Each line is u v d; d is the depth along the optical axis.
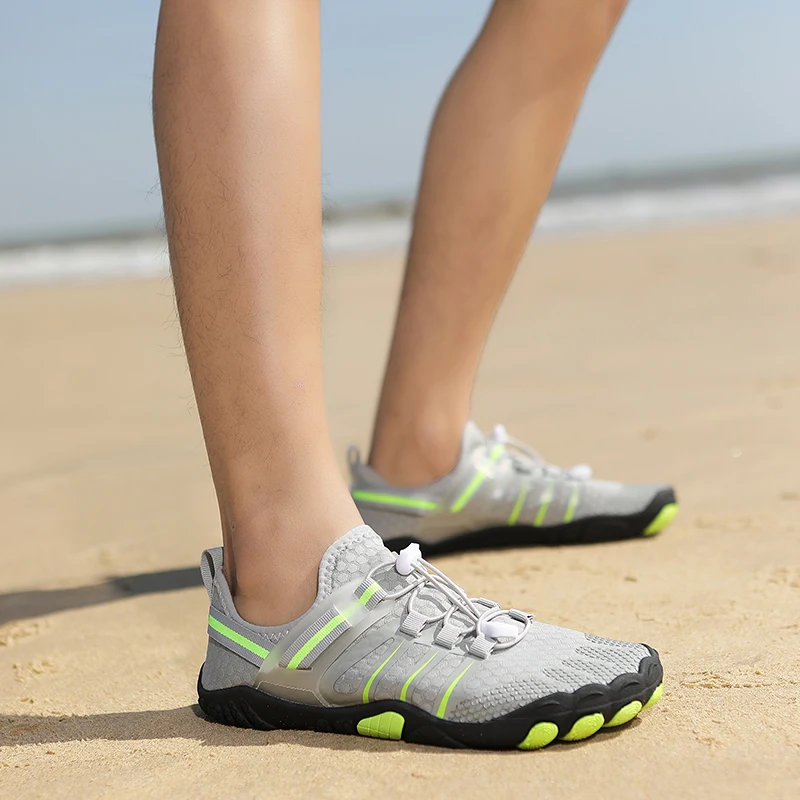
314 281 1.09
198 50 1.03
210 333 1.06
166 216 1.07
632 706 1.03
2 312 8.10
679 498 2.11
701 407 2.94
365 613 1.08
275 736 1.09
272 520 1.10
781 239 8.02
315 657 1.08
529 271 7.65
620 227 12.27
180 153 1.04
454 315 1.75
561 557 1.81
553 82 1.66
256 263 1.05
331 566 1.09
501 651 1.06
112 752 1.08
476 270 1.73
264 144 1.04
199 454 2.96
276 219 1.05
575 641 1.09
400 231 15.57
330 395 3.77
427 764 1.00
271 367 1.07
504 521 1.86
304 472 1.10
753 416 2.76
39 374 4.91
